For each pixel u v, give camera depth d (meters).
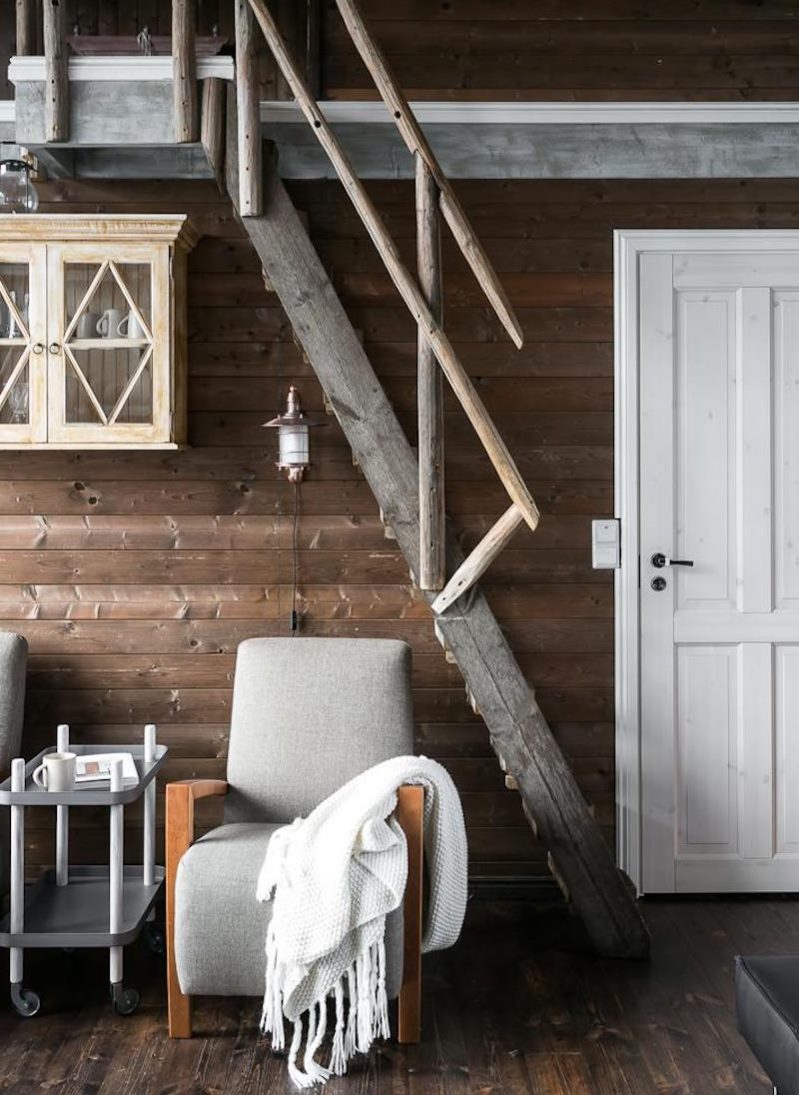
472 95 3.87
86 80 3.37
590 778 3.91
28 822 3.86
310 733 3.28
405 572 3.89
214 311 3.86
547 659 3.90
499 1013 3.01
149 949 3.44
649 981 3.21
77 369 3.56
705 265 3.87
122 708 3.89
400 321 3.86
